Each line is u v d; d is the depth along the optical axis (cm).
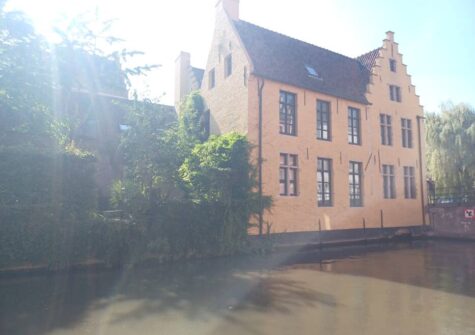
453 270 951
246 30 1595
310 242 1483
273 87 1470
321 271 938
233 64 1526
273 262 1084
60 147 1019
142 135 1122
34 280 820
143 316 570
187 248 1119
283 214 1420
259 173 1366
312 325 526
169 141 1164
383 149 1828
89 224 962
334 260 1124
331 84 1683
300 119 1530
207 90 1738
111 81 1161
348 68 1884
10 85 934
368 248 1447
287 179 1469
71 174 979
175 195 1221
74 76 1077
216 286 769
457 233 1811
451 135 2127
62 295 694
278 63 1546
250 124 1394
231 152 1270
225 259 1134
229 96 1531
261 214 1323
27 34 945
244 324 532
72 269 933
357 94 1764
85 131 1588
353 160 1689
